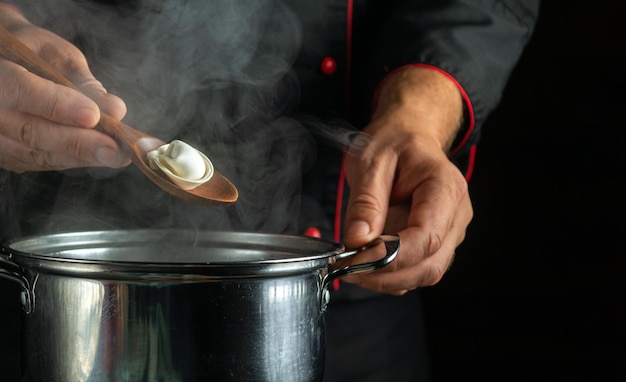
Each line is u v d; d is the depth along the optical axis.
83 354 0.55
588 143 1.77
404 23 1.08
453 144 1.06
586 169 1.78
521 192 1.82
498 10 1.12
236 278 0.55
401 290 0.78
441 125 0.95
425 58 1.03
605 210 1.77
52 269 0.55
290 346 0.58
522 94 1.79
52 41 0.82
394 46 1.06
